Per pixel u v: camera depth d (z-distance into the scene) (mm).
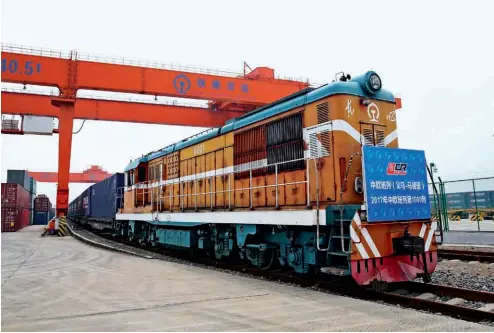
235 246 10633
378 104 8219
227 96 26016
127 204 18156
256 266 10016
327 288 7535
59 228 24484
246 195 9906
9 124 26281
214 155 11594
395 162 7320
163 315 5543
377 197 6922
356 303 6148
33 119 25828
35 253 14617
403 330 4711
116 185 20875
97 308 6027
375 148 7098
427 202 7660
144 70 24266
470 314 5418
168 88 24625
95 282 8281
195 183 12484
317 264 7594
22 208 37562
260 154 9555
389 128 8320
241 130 10359
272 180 9109
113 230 22750
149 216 15023
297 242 8250
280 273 8828
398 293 7086
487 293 6215
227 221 9883
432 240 7586
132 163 17750
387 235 7004
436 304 5832
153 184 15883
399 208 7195
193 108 29812
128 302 6387
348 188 7422
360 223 6652
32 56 22453
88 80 23250
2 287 7949
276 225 8641
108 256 13352
